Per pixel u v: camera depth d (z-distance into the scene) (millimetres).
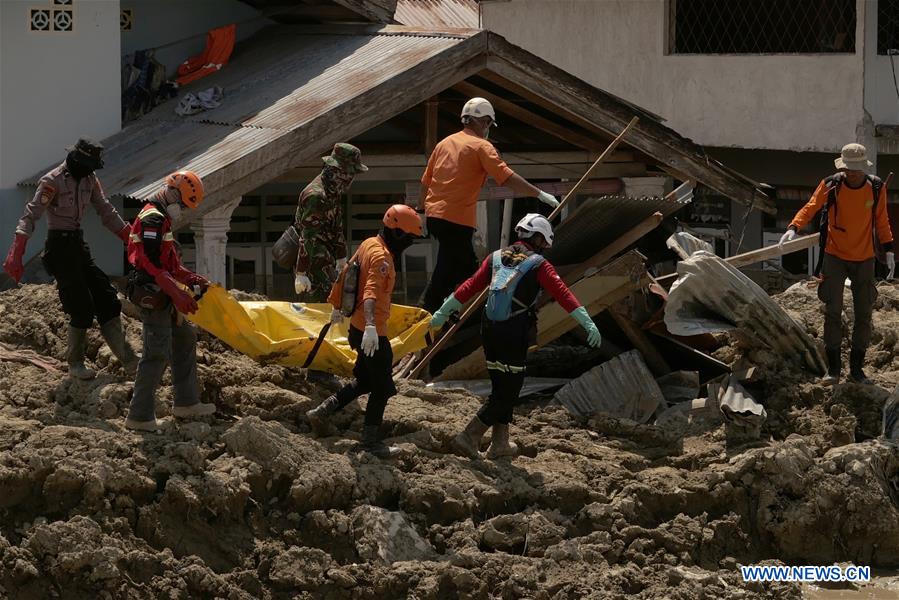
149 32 22219
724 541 12477
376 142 20375
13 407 12109
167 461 11195
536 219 12156
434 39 19578
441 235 14180
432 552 11422
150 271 11148
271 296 22859
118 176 18281
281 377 13281
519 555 11617
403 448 12234
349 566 10969
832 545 12711
